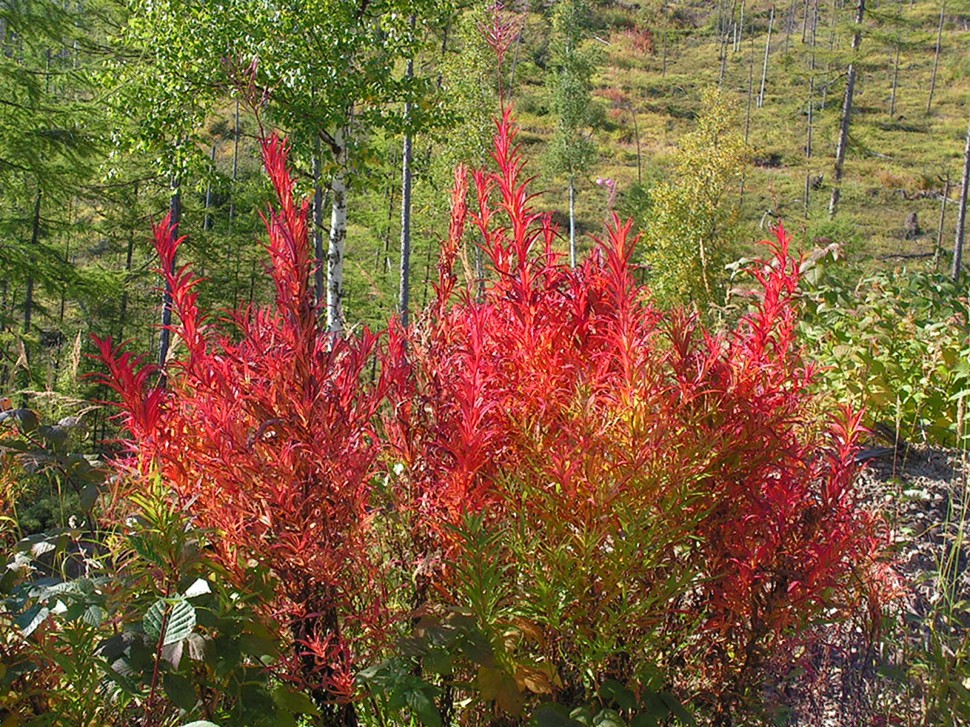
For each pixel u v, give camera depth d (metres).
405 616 1.86
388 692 1.73
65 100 18.30
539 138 47.66
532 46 52.94
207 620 1.65
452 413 1.97
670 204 27.08
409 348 2.09
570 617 1.85
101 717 1.82
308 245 1.95
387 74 15.53
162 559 1.73
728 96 28.81
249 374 1.89
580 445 1.77
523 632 1.85
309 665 1.92
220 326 2.05
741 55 74.94
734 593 1.92
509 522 1.86
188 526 1.79
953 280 5.34
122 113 15.95
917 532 3.14
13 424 2.34
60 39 16.77
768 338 2.09
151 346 23.98
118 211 25.77
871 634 2.17
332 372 1.90
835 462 2.04
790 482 2.00
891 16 41.81
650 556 1.83
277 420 1.79
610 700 1.91
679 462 1.79
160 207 25.62
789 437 2.05
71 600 1.62
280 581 1.91
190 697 1.61
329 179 14.48
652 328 1.98
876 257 39.03
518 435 1.92
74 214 25.62
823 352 4.54
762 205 44.31
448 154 26.23
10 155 16.41
